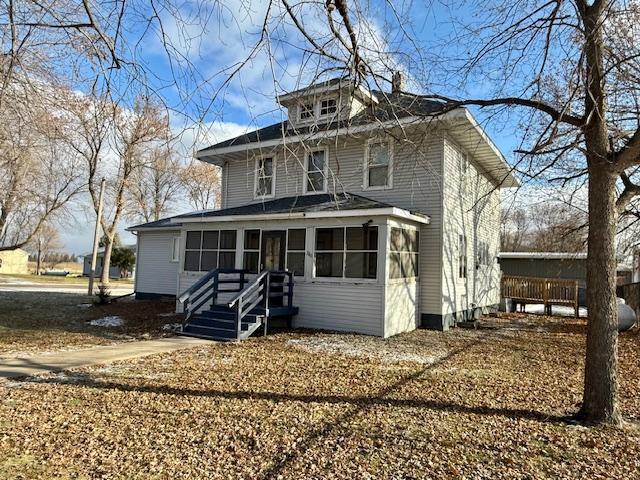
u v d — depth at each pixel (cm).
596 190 530
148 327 1262
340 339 1085
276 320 1308
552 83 580
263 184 1631
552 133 498
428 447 450
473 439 472
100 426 490
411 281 1295
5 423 493
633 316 1459
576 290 1822
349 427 500
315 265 1256
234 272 1272
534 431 497
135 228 2073
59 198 1923
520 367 836
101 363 795
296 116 525
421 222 1300
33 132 605
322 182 1484
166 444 446
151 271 2056
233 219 1367
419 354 931
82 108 488
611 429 505
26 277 4306
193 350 935
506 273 2655
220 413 537
